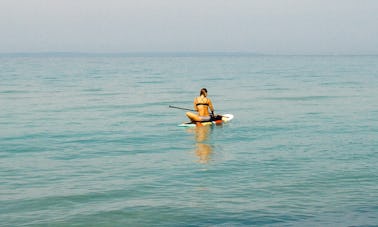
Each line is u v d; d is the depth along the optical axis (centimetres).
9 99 3491
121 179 1197
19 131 2002
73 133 1947
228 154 1495
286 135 1842
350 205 963
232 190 1084
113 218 911
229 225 866
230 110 2758
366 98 3375
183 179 1190
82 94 3931
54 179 1202
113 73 8338
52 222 890
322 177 1186
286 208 952
